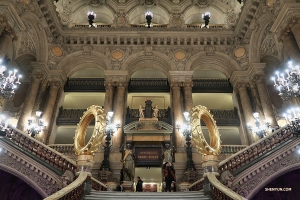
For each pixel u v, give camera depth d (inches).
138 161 531.2
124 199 277.3
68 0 760.3
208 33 657.6
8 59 535.2
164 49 662.5
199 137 300.5
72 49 660.7
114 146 527.2
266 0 501.4
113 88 619.8
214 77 737.0
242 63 638.5
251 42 610.9
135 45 663.8
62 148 537.0
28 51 605.6
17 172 331.9
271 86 623.2
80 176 294.5
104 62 656.4
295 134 312.0
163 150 538.6
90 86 667.4
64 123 619.5
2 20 424.2
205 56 656.4
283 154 337.1
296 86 311.1
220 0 775.1
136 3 760.3
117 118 569.3
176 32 655.8
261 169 331.9
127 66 647.1
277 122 577.9
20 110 602.9
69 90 663.1
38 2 545.3
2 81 323.0
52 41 638.5
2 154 337.1
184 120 570.6
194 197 287.6
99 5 779.4
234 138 705.6
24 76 637.3
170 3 756.6
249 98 605.6
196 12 793.6
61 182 325.1
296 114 331.6
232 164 343.9
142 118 558.9
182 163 495.5
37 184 329.1
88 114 333.1
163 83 689.0
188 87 616.7
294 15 417.4
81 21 812.0
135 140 538.9
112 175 468.4
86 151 319.3
